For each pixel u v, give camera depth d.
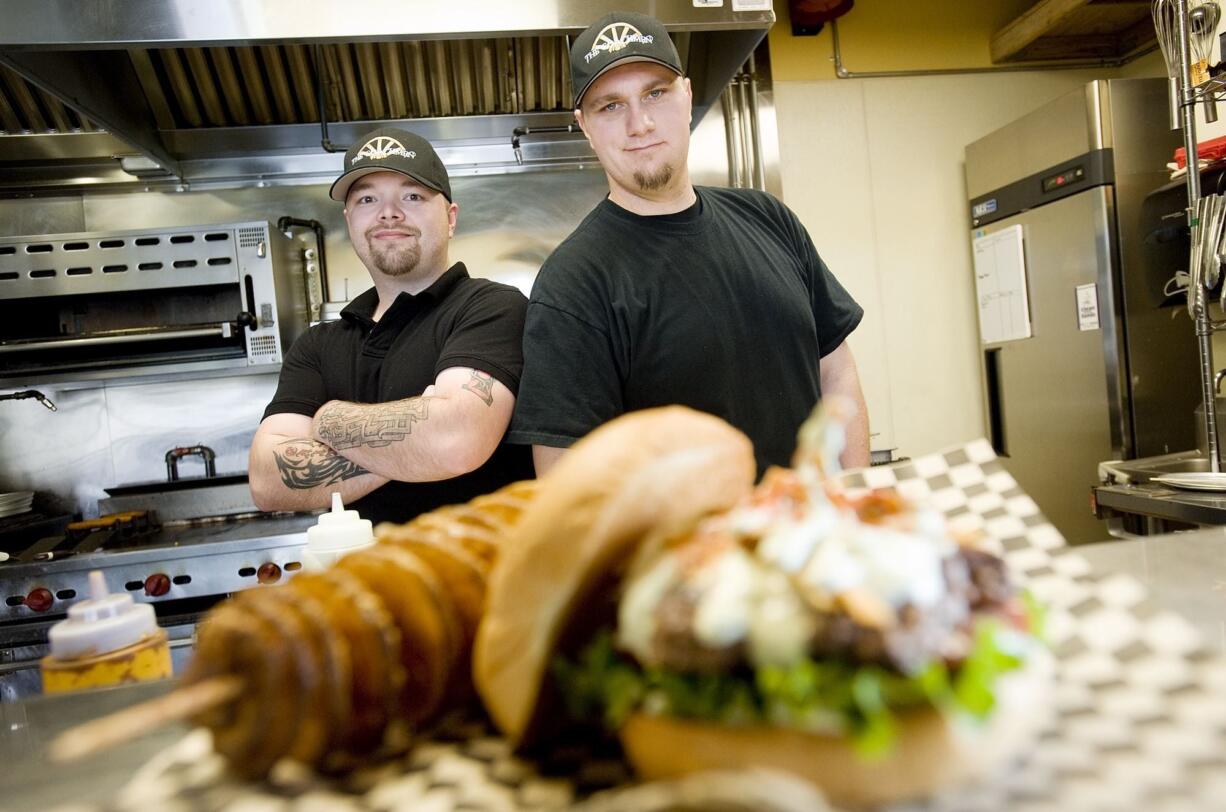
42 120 2.64
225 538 2.08
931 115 3.31
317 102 2.64
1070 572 0.71
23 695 1.90
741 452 0.61
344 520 0.84
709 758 0.47
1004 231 2.97
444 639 0.59
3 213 2.81
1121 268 2.54
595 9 1.85
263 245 2.48
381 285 1.67
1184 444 2.58
